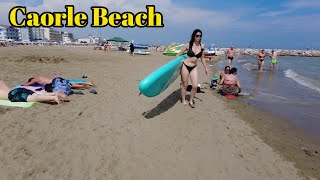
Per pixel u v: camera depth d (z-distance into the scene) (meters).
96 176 3.24
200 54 5.76
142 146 4.03
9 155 3.49
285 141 4.80
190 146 4.13
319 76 15.98
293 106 7.51
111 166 3.47
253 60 35.97
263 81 12.73
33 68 11.84
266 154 4.14
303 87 11.13
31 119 4.73
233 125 5.36
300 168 3.80
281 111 6.91
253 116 6.32
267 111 6.86
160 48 54.81
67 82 6.71
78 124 4.70
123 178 3.25
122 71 13.20
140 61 21.38
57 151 3.71
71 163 3.46
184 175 3.37
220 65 23.16
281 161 3.96
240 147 4.28
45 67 12.65
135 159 3.66
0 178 3.05
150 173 3.37
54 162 3.45
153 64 18.72
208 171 3.49
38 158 3.50
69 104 5.87
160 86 5.57
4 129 4.22
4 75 9.16
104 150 3.84
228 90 8.42
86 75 10.80
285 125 5.73
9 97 5.61
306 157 4.16
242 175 3.45
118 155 3.73
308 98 8.70
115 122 4.93
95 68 13.87
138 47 44.53
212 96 8.12
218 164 3.67
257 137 4.86
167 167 3.52
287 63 31.88
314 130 5.47
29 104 5.50
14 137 3.98
